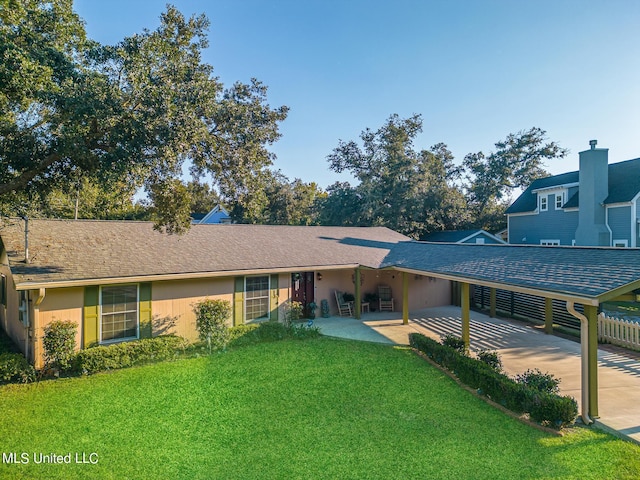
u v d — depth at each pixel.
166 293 12.16
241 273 13.17
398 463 5.67
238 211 38.94
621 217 22.36
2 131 9.34
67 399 8.06
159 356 10.83
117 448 6.12
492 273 10.36
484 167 39.16
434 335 13.72
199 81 9.55
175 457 5.86
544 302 15.17
